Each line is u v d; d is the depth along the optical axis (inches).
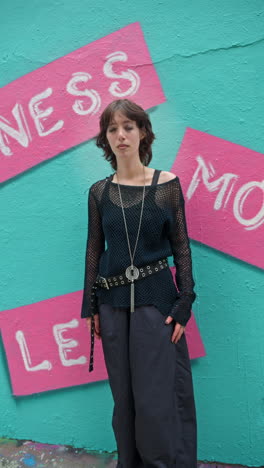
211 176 69.2
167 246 60.0
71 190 73.9
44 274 75.2
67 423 75.4
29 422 76.8
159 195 57.4
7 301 76.5
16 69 75.0
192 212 69.9
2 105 75.7
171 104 70.0
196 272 70.0
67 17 72.9
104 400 73.9
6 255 76.3
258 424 69.2
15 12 74.7
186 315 56.9
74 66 73.0
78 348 74.5
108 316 58.6
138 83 70.9
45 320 75.4
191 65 69.2
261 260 68.1
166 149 70.4
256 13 67.2
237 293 69.1
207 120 69.0
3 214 76.1
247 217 68.4
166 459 55.2
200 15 68.7
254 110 67.6
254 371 69.1
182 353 59.3
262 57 67.2
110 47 71.7
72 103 73.3
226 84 68.3
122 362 57.7
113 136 56.9
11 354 76.7
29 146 75.1
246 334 69.1
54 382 75.5
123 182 60.0
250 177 68.0
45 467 70.2
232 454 70.3
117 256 57.2
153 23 70.1
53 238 74.7
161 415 54.6
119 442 58.9
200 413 70.9
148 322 55.7
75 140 73.4
